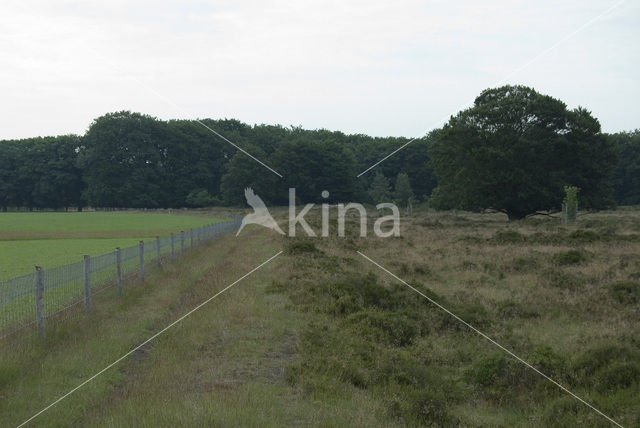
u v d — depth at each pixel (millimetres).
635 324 12328
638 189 93438
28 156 129625
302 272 17641
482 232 35438
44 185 125500
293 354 10016
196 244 29328
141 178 115125
